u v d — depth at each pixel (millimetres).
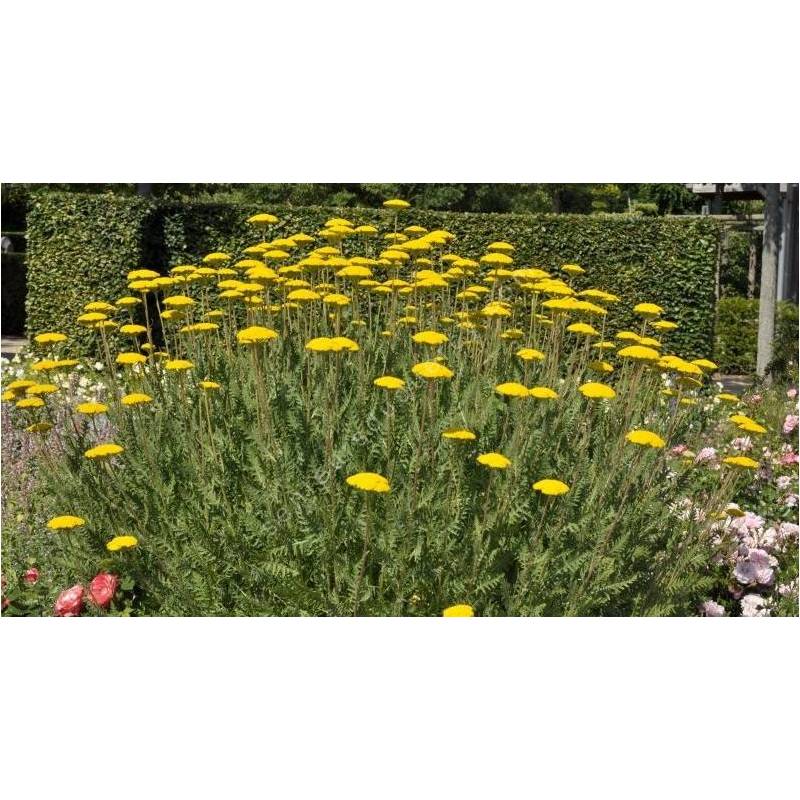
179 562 3139
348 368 3650
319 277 4430
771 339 9945
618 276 9836
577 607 2914
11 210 17453
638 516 3199
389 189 16234
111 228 9555
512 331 3688
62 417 4070
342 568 2889
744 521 4008
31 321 9828
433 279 3873
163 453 3424
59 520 2975
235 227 9656
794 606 3645
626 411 3396
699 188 17688
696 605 3586
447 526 2924
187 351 3975
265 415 3252
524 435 3217
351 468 3150
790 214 15586
